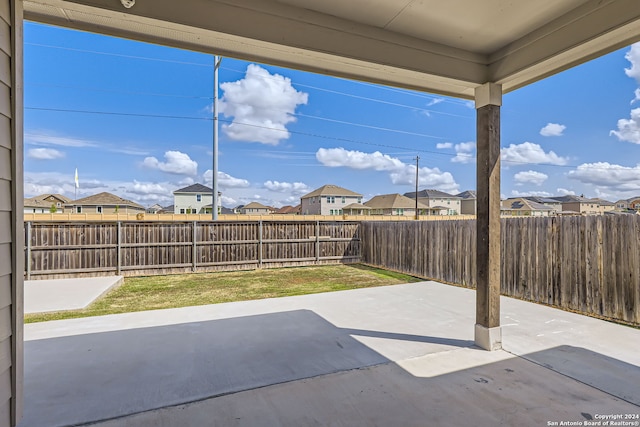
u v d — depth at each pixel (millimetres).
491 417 2197
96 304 5438
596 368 2920
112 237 8109
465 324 4207
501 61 3074
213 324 4250
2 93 1862
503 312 4719
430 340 3627
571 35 2457
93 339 3701
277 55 2674
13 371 1956
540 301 5301
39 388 2605
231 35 2295
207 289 6688
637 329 3979
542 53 2682
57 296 5680
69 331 3979
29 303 5207
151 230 8453
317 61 2762
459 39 2910
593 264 4590
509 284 5844
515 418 2186
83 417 2225
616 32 2225
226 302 5516
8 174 1910
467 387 2596
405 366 2982
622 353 3250
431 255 7668
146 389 2600
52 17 2180
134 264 8297
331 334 3848
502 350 3326
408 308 5008
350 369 2930
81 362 3094
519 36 2848
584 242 4711
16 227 1969
